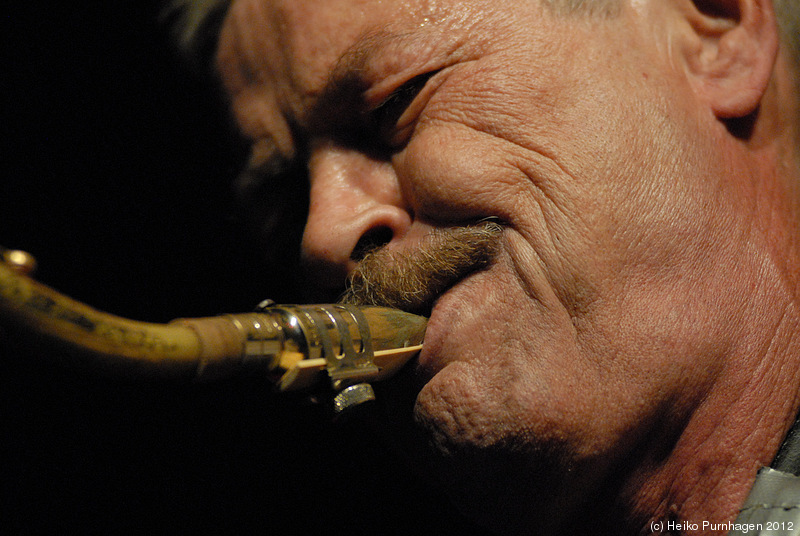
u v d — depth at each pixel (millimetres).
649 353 1148
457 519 1460
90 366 1066
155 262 1506
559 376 1150
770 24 1188
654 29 1188
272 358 1115
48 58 1416
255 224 1286
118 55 1444
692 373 1151
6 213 1387
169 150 1505
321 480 1491
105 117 1470
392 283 1173
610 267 1154
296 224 1268
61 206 1437
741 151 1187
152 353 1076
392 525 1490
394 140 1193
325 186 1202
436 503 1478
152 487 1372
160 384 1083
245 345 1105
